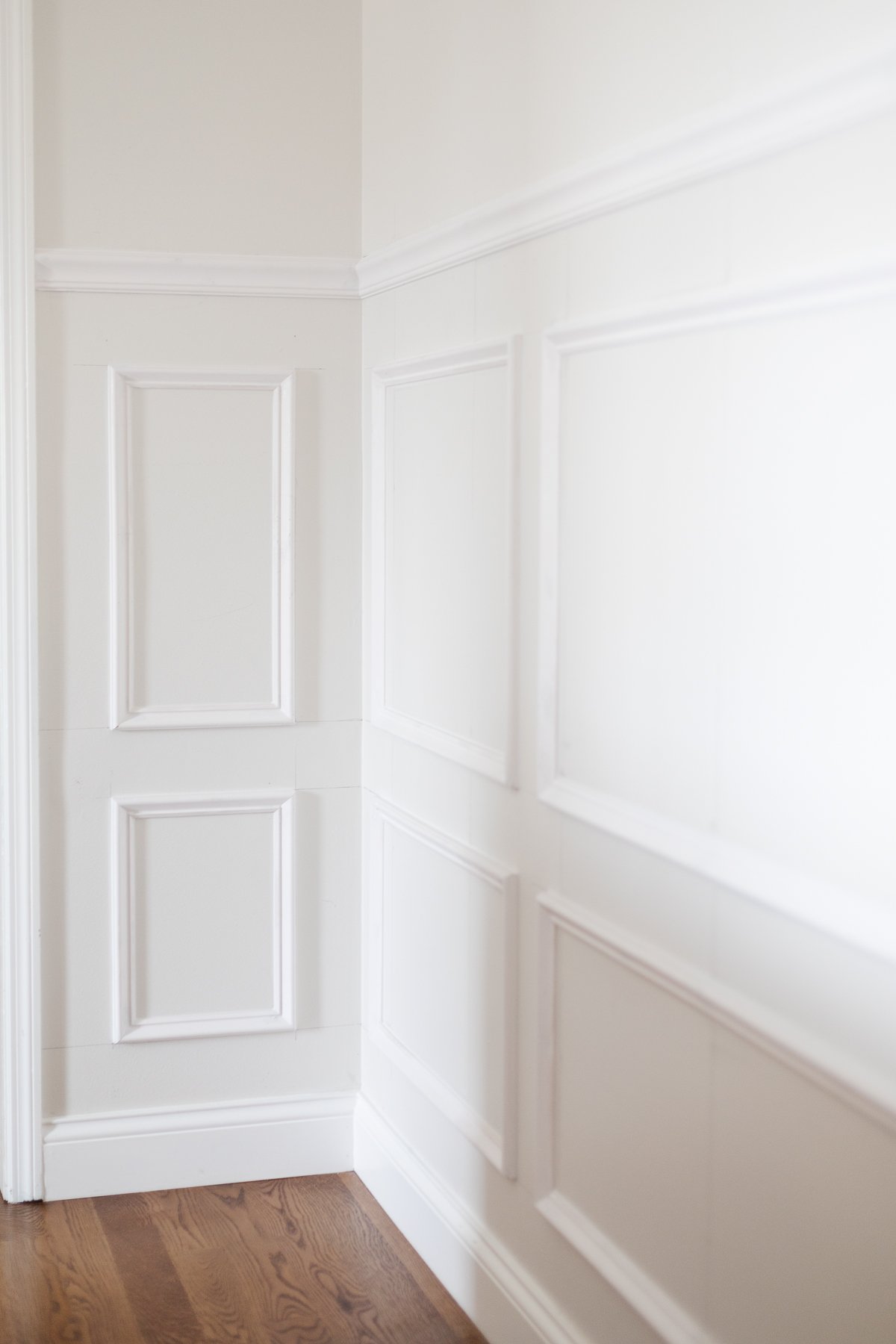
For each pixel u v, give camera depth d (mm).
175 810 3037
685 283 1847
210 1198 3059
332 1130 3160
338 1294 2686
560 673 2227
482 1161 2584
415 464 2771
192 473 2984
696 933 1876
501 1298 2465
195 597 3012
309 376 3014
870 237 1510
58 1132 3043
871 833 1534
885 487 1494
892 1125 1497
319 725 3094
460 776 2611
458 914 2648
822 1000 1624
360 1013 3160
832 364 1570
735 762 1772
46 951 3012
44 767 2967
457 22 2514
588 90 2082
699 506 1832
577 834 2189
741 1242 1812
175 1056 3100
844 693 1569
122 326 2920
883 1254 1545
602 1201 2180
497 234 2354
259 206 2955
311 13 2947
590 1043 2193
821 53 1562
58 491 2918
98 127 2871
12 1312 2604
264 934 3119
